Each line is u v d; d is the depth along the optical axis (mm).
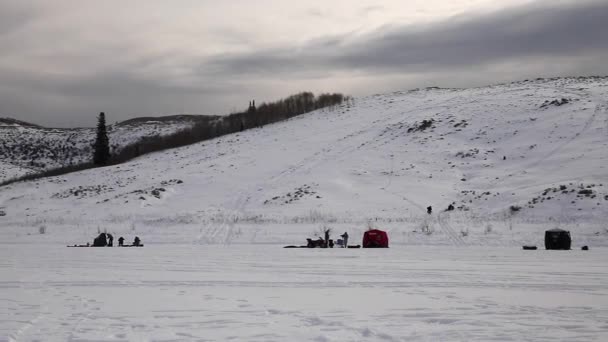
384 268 18516
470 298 12453
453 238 34469
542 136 66500
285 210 49281
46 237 37906
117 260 20891
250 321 9867
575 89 89062
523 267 18922
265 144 82688
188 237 36844
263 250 27266
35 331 8867
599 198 43438
